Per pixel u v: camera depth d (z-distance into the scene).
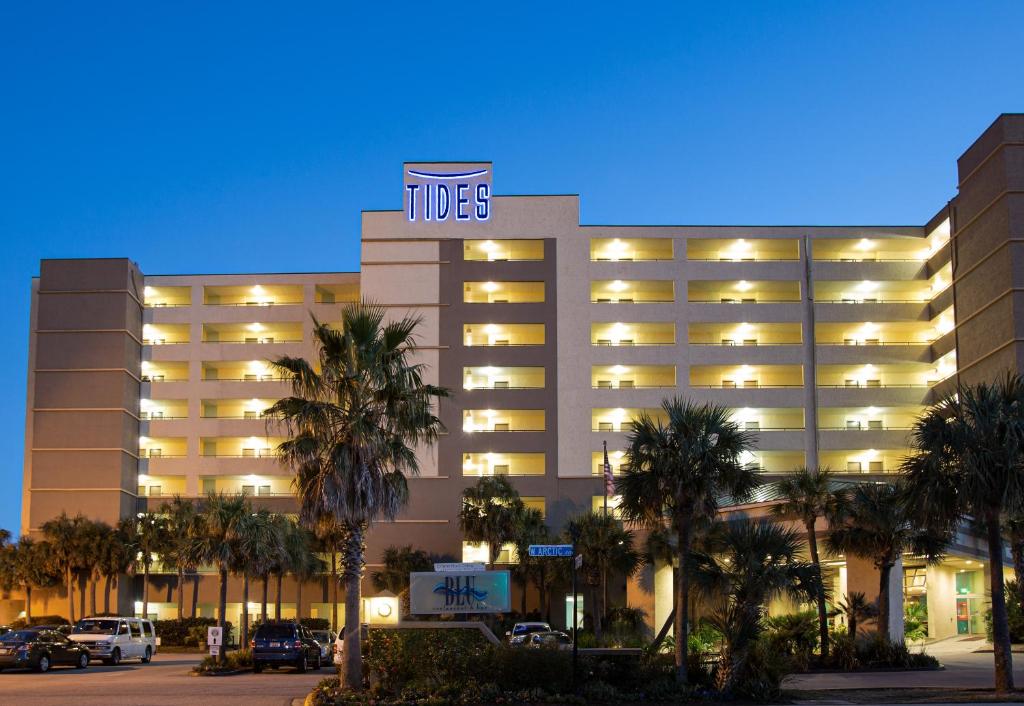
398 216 86.69
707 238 86.94
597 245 87.94
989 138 76.38
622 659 29.08
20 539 83.81
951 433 28.84
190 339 93.56
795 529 45.19
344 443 29.45
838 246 88.50
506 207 87.12
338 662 34.47
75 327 89.19
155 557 88.25
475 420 85.00
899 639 42.31
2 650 42.38
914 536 39.84
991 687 31.56
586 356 84.81
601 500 82.12
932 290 87.00
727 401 84.31
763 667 28.44
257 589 89.19
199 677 40.56
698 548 39.47
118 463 87.12
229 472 90.38
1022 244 73.00
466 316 85.12
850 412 85.00
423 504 82.38
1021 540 31.14
